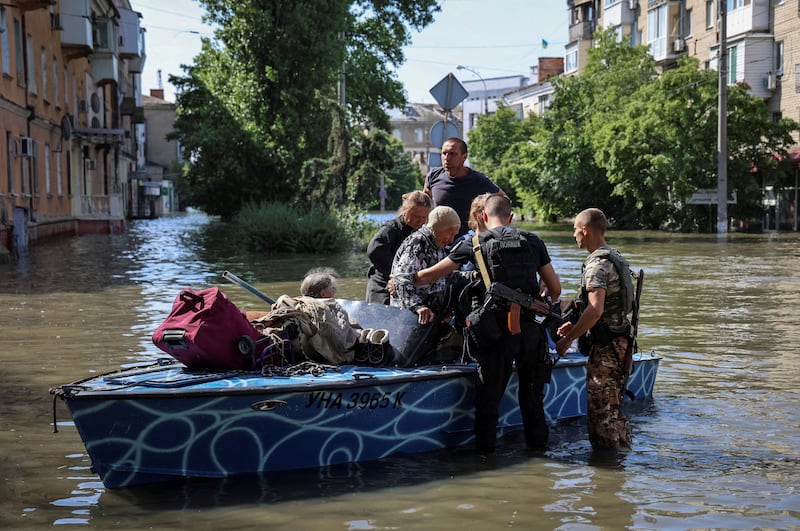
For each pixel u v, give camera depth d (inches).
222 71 1505.9
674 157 1509.6
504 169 2358.5
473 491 209.6
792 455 237.8
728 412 283.7
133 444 209.5
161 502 202.1
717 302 562.9
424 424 244.8
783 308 533.0
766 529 184.5
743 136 1496.1
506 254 246.5
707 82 1504.7
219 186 1546.5
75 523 189.2
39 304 538.9
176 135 1685.5
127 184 2603.3
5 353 378.3
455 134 551.2
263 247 1031.6
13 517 192.7
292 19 1448.1
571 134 1866.4
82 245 1147.9
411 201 293.3
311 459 226.5
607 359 249.0
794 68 1530.5
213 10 1469.0
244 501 202.5
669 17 1953.7
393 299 274.1
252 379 223.9
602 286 243.1
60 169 1489.9
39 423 268.8
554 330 287.1
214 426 212.7
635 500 202.7
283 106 1485.0
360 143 1218.6
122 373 232.1
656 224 1706.4
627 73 1830.7
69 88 1590.8
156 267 807.7
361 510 196.5
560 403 281.0
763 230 1560.0
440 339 265.6
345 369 242.2
